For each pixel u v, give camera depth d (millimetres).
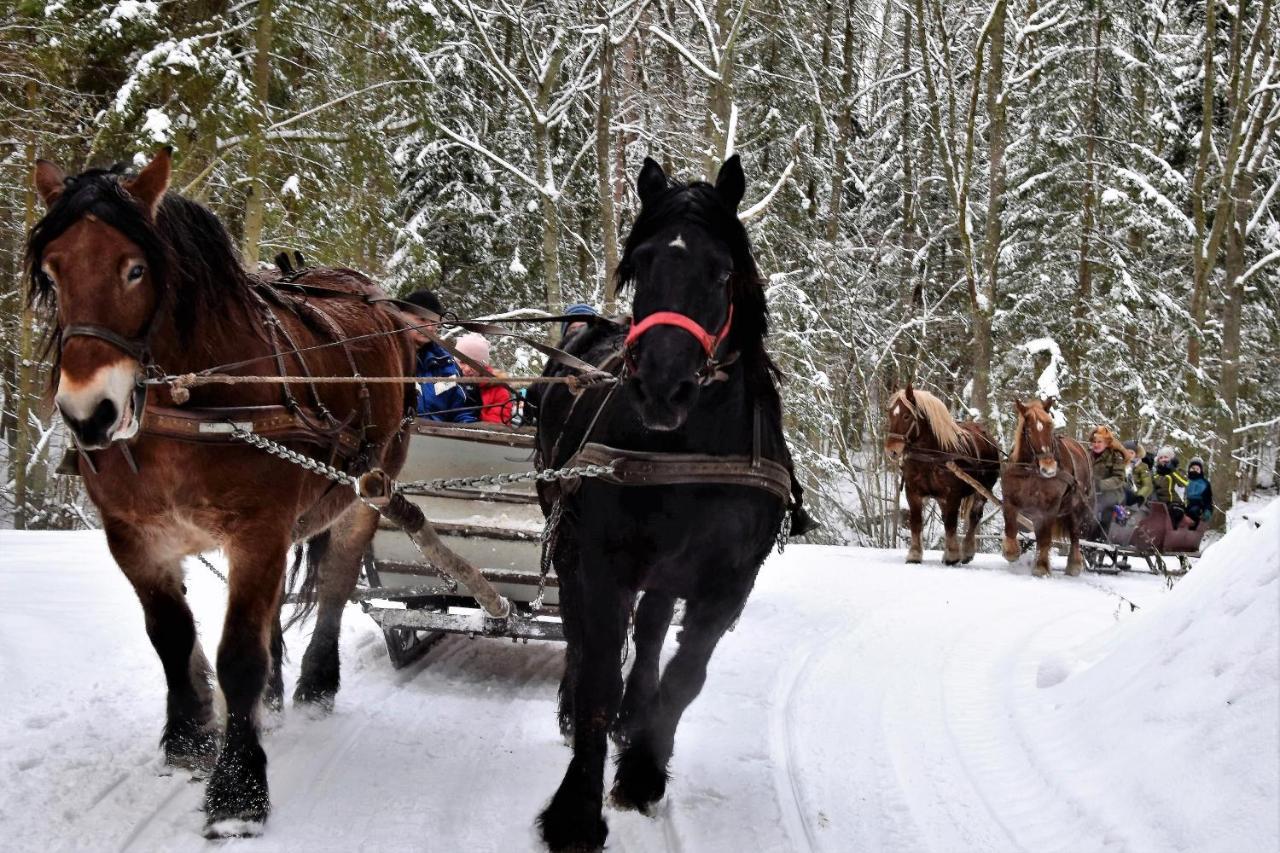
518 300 22422
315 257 15648
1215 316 26703
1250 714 4086
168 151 3975
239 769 4090
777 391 4531
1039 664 7039
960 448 13867
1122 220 22578
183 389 4078
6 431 22562
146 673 5992
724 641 7973
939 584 11555
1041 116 24188
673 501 4109
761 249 21578
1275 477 35500
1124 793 4324
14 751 4590
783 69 24375
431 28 15758
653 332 3809
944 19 26109
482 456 6473
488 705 6023
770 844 4219
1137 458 14867
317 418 4723
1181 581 6461
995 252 21484
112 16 13633
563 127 21953
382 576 6477
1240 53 21766
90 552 10211
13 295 18031
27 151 16375
